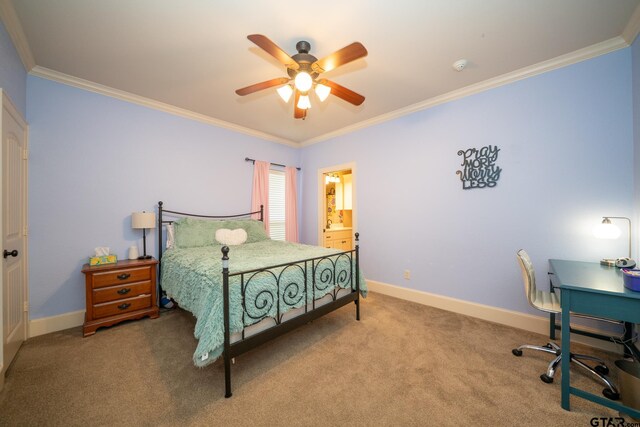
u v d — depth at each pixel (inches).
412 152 125.8
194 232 122.4
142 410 55.3
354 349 80.3
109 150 108.0
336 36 74.1
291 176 181.9
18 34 72.9
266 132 163.9
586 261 83.1
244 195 157.1
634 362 62.2
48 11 64.4
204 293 67.9
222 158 146.7
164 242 122.4
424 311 111.9
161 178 123.0
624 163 77.5
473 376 66.9
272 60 86.4
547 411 55.2
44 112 93.0
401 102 120.0
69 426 51.1
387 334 90.3
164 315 108.2
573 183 85.6
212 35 73.9
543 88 90.5
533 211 93.0
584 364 65.5
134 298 100.8
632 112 76.0
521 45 79.0
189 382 64.6
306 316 81.4
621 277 62.2
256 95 112.9
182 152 130.3
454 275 112.2
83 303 100.7
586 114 83.1
